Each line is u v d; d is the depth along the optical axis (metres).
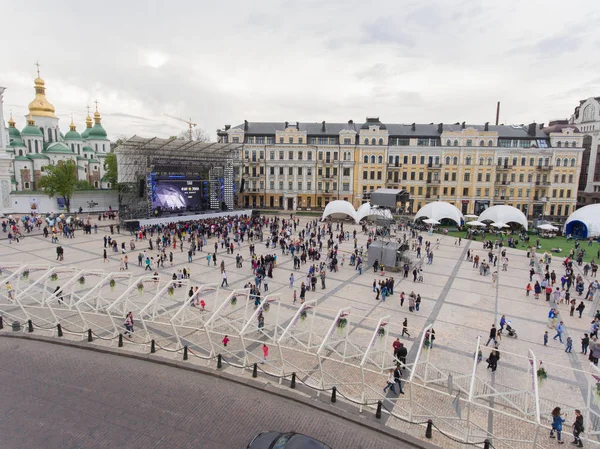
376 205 40.16
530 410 15.04
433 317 25.34
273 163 83.94
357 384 16.38
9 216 63.84
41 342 19.58
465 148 80.00
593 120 95.62
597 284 31.67
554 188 80.56
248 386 16.02
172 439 12.27
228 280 32.19
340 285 32.06
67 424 12.80
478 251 49.06
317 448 11.12
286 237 49.19
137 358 18.20
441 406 15.20
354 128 86.69
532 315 26.36
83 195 78.00
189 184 67.44
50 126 106.88
